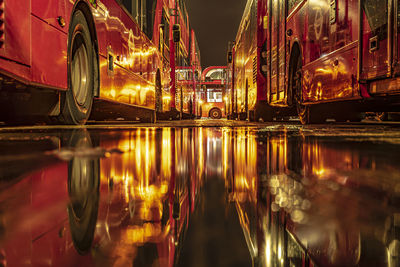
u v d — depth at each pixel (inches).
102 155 50.6
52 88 131.0
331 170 37.7
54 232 16.4
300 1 239.3
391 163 42.5
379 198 23.8
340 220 18.3
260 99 357.4
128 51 243.6
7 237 15.3
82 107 165.9
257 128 167.2
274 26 312.5
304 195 25.4
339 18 179.6
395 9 132.5
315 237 15.9
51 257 13.3
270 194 27.2
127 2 244.2
